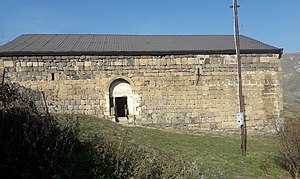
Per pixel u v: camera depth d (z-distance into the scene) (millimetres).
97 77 18594
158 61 19094
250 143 16047
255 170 10461
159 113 18922
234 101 19500
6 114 5500
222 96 19422
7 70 17750
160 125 18859
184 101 19125
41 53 18000
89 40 21812
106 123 15641
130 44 20844
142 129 16656
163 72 19094
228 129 19297
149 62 19031
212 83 19391
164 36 23875
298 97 53031
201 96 19250
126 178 6430
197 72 19266
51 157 5812
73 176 6008
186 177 7508
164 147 12539
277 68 19969
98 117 18109
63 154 6117
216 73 19453
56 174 5766
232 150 13633
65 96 18234
